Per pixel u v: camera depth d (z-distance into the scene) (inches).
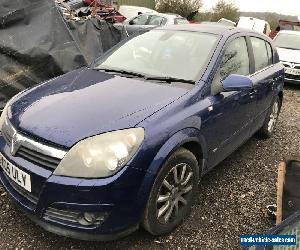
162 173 107.1
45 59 203.9
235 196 147.9
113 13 464.1
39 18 206.8
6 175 112.0
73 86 126.6
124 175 96.7
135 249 111.7
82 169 95.2
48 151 98.6
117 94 118.3
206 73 132.0
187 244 116.2
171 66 137.9
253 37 178.7
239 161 183.0
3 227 116.6
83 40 245.9
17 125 107.8
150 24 517.3
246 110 159.0
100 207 95.7
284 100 335.0
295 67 381.1
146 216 106.7
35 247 109.6
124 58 149.9
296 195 140.1
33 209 101.3
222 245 117.6
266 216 135.2
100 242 113.3
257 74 174.2
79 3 458.6
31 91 128.6
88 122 102.5
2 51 194.5
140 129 102.0
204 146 127.0
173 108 113.7
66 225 98.2
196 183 126.3
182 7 1105.4
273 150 202.4
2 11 195.0
